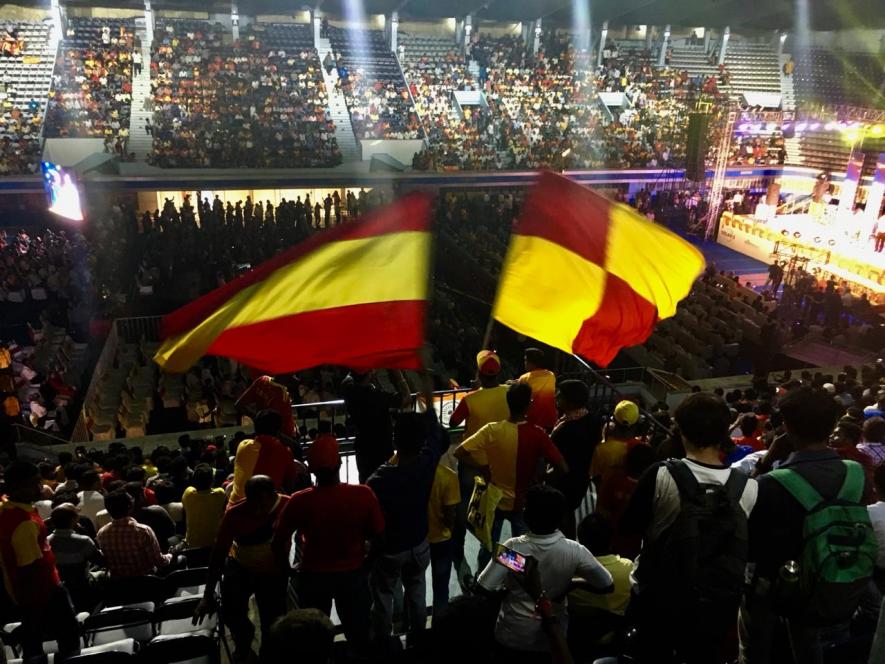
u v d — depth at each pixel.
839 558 3.33
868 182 36.34
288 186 35.94
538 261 5.75
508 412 6.12
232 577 5.15
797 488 3.40
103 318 25.17
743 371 23.05
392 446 5.88
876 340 23.53
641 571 3.53
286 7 44.47
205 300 4.90
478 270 28.97
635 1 44.00
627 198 42.28
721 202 40.81
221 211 32.44
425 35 49.12
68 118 37.00
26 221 34.53
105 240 29.70
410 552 4.93
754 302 26.75
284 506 4.80
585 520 4.89
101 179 33.41
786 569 3.44
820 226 37.25
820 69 49.84
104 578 6.26
